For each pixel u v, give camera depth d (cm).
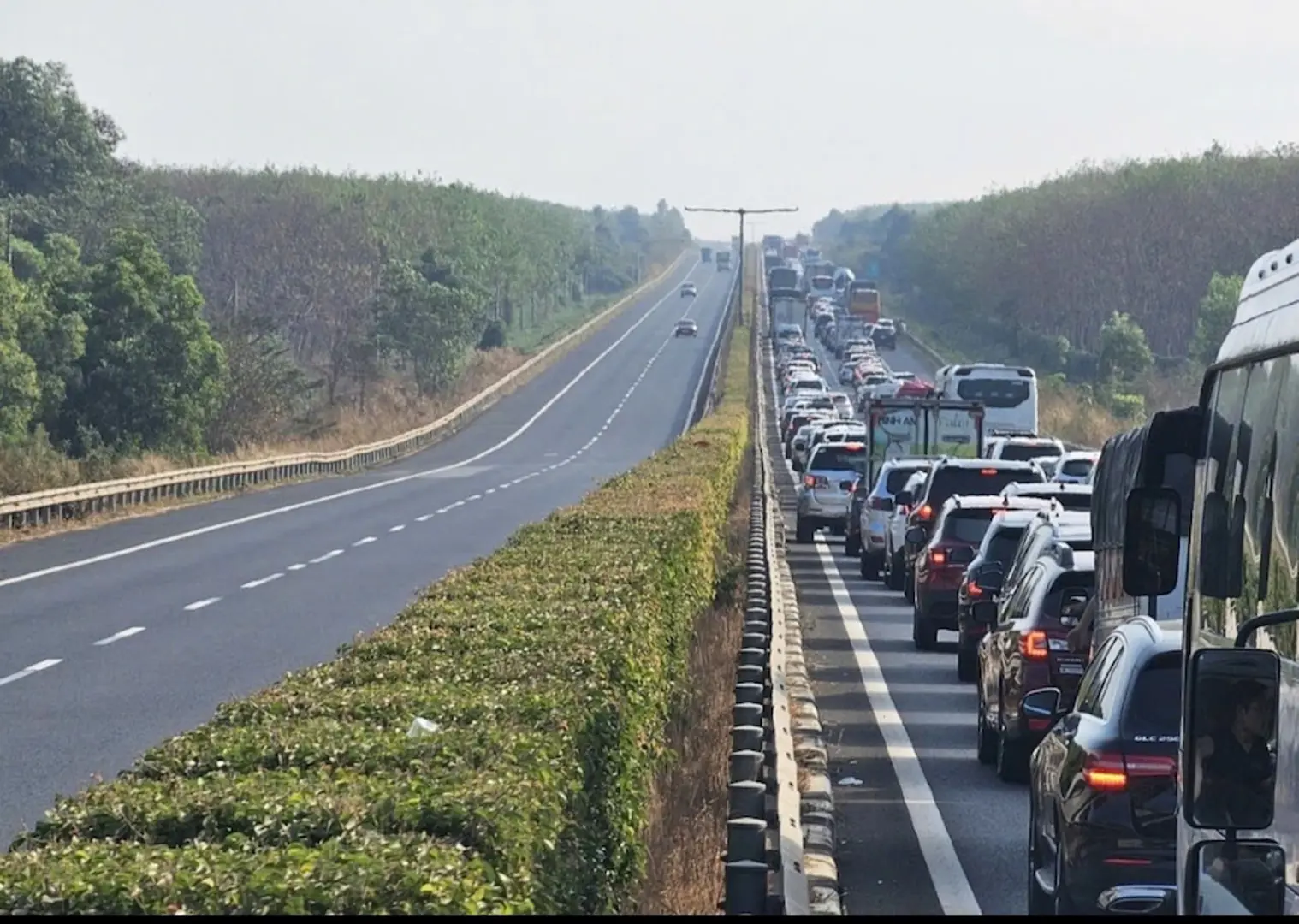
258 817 1373
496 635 2514
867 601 6312
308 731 1777
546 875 1417
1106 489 3375
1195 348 18262
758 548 6003
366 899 1140
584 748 1842
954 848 2727
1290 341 1313
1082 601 3212
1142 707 2078
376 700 1972
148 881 1160
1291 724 1220
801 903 1845
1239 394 1476
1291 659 1235
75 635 4931
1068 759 2134
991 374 10556
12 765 3136
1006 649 3256
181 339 13325
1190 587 1602
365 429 17112
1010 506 4938
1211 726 1253
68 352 12938
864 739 3678
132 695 3912
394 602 5631
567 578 3325
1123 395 16475
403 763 1628
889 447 9069
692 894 2158
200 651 4594
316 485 12400
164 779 1589
